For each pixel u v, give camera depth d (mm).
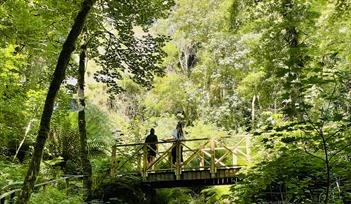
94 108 14352
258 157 6527
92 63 23750
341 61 11070
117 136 15594
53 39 8000
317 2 10805
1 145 8727
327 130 3816
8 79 6699
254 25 12656
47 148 11117
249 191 5242
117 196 8539
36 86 8391
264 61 12000
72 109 10109
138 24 9945
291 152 4070
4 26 6039
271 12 11461
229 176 9492
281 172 4707
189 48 27078
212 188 10055
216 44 21391
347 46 11094
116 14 9320
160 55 10352
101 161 10750
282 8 10930
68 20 7395
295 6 10508
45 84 9133
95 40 10023
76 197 7191
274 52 11180
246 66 19375
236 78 21234
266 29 11992
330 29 11297
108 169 9977
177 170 9727
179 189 11016
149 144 10016
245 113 21531
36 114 8148
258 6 12578
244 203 5301
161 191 10539
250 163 6859
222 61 19984
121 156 11688
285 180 4762
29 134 8695
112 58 10172
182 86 23719
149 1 9391
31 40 6852
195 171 9742
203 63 22797
